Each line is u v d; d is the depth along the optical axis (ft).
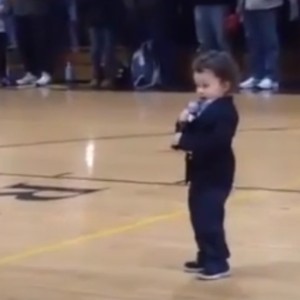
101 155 31.86
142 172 28.48
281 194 24.86
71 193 25.49
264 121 40.29
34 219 22.35
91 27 58.65
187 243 19.89
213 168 17.48
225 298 16.28
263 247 19.48
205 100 17.57
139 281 17.30
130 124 40.45
